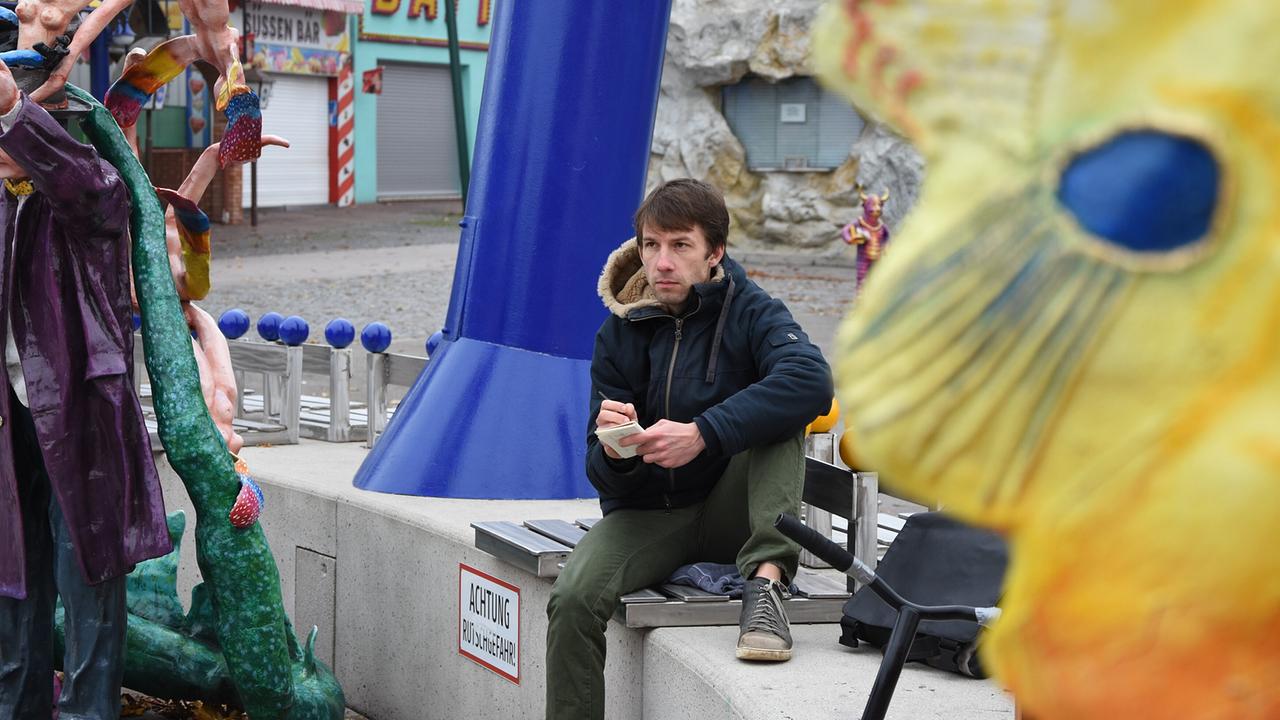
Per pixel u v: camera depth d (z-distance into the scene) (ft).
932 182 2.22
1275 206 2.07
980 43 2.16
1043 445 2.19
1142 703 2.21
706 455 10.61
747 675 9.58
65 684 11.63
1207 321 2.11
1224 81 2.06
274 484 17.30
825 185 68.33
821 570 13.12
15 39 11.53
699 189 10.77
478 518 14.99
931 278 2.20
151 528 11.27
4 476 11.22
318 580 16.62
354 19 107.55
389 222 94.22
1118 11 2.09
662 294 10.78
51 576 11.83
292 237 82.74
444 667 14.39
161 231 11.91
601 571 10.63
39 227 11.06
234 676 12.19
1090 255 2.13
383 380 19.81
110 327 11.17
